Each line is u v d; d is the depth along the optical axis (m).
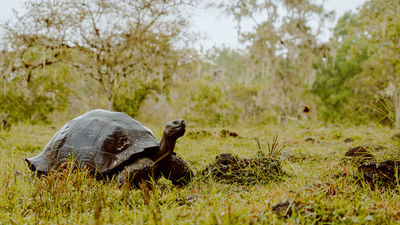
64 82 18.08
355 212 2.57
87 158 4.09
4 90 15.95
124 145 4.12
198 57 18.06
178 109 19.44
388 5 15.62
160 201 3.27
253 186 4.02
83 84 19.14
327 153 6.46
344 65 26.47
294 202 2.64
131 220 2.75
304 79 20.86
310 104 25.38
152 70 16.14
